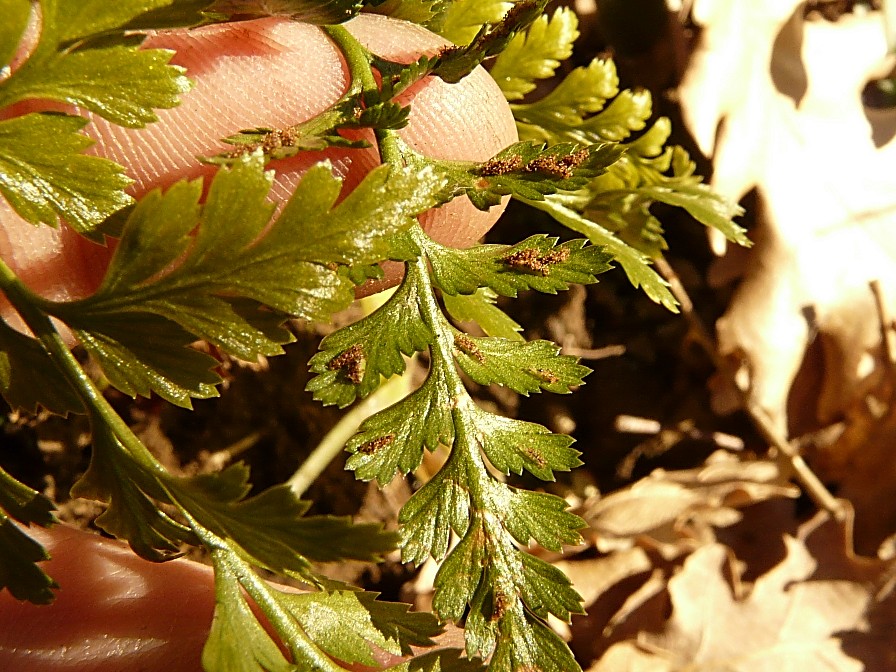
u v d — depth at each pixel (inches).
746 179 4.9
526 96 5.1
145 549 2.6
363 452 2.6
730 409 4.9
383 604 2.6
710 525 4.6
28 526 2.6
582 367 2.7
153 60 2.5
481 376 2.7
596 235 3.4
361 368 2.7
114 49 2.5
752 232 4.9
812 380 4.9
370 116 2.7
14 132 2.5
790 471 4.7
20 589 2.6
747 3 5.0
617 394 5.0
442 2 3.2
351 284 2.5
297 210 2.5
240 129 3.2
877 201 4.9
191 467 4.5
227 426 4.5
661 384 5.1
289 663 2.6
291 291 2.5
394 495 4.6
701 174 4.9
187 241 2.5
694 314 4.8
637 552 4.5
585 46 5.1
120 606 3.1
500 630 2.6
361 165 3.2
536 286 2.7
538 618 2.6
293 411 4.5
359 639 2.6
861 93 5.2
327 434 4.4
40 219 2.5
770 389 4.8
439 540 2.6
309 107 3.2
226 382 4.5
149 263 2.5
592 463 5.0
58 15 2.4
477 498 2.6
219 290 2.5
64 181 2.5
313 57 3.3
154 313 2.5
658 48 5.0
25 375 2.6
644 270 3.4
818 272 4.8
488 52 2.7
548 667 2.5
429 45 3.3
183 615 3.2
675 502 4.6
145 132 3.1
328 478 4.5
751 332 4.8
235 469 2.5
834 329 4.8
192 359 2.5
